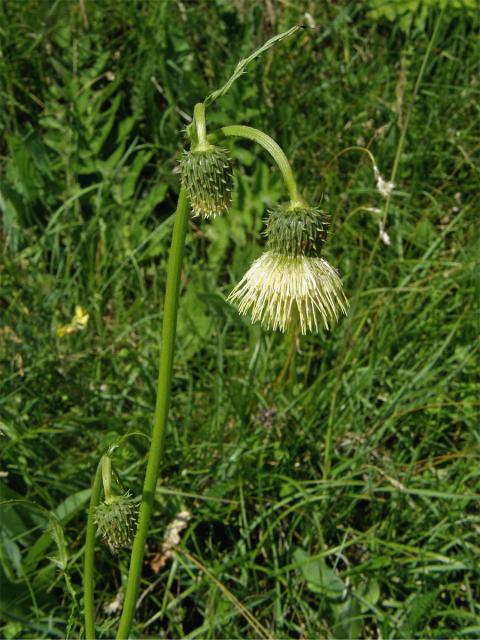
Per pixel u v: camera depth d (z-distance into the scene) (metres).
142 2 1.00
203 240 0.89
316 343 0.80
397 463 0.73
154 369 0.78
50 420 0.73
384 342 0.78
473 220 0.84
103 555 0.69
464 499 0.70
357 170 0.85
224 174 0.48
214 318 0.76
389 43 0.97
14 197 0.86
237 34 0.98
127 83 0.97
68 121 0.91
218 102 0.94
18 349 0.75
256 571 0.69
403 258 0.84
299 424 0.74
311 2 0.99
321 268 0.52
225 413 0.74
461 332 0.78
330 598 0.67
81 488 0.71
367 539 0.70
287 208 0.51
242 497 0.69
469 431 0.75
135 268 0.86
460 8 0.95
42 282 0.82
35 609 0.65
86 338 0.79
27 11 0.97
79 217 0.87
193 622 0.69
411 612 0.65
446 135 0.90
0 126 0.94
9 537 0.66
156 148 0.94
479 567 0.68
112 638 0.67
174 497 0.71
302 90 0.95
